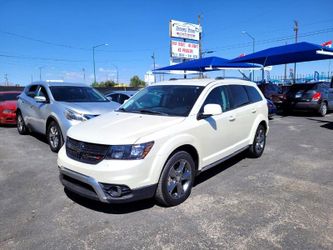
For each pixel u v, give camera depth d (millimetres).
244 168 6020
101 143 3869
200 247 3289
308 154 7113
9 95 12867
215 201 4430
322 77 30859
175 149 4238
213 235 3516
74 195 4711
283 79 36094
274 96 15625
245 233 3545
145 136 3947
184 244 3350
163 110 4969
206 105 4684
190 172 4500
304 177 5457
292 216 3939
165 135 4102
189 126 4492
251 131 6336
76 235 3564
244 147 6160
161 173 4066
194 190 4859
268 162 6438
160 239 3453
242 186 5023
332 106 15500
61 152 4469
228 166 6168
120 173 3719
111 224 3803
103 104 7574
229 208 4195
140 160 3807
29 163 6469
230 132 5504
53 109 7207
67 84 8414
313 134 9750
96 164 3844
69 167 4086
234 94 5902
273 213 4031
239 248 3258
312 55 16344
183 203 4367
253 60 17766
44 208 4281
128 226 3746
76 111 6785
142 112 5066
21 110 9188
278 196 4594
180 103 4977
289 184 5105
